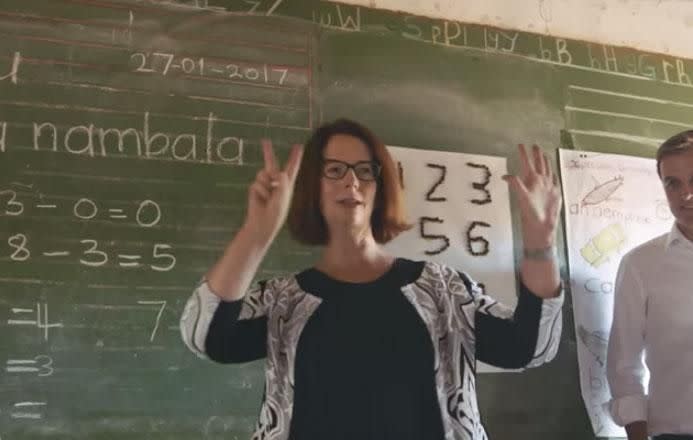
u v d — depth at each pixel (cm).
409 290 132
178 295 181
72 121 181
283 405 125
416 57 218
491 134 221
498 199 216
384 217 144
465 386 127
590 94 237
